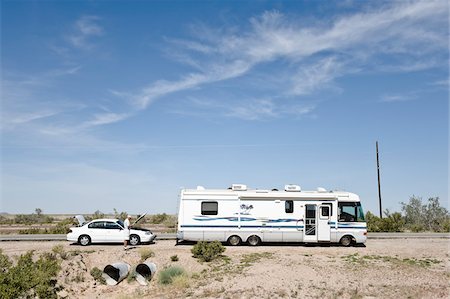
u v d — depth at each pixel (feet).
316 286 59.98
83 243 91.25
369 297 55.83
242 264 73.61
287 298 55.26
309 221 90.43
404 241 103.55
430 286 60.75
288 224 90.22
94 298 65.77
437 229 161.89
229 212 90.38
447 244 97.66
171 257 77.66
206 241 85.51
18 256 76.23
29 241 100.53
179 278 66.44
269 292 57.26
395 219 157.38
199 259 77.66
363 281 62.75
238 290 58.59
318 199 90.84
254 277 64.39
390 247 92.02
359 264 73.61
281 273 66.54
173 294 61.05
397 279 64.13
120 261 78.18
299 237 89.97
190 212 90.48
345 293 57.21
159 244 95.71
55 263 66.74
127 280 73.26
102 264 77.61
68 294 66.23
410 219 183.52
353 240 93.15
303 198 90.84
